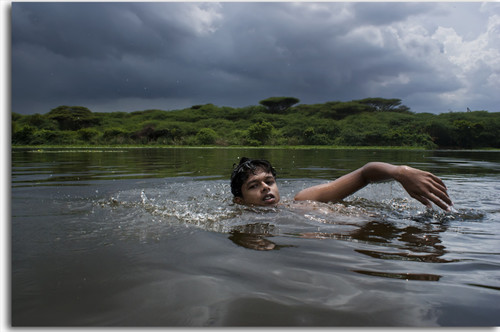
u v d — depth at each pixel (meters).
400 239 1.57
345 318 0.86
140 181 3.94
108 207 2.26
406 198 2.83
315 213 2.10
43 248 1.37
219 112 64.81
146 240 1.49
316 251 1.36
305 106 68.31
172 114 62.44
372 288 1.03
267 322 0.84
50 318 0.84
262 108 65.25
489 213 2.21
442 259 1.30
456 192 3.24
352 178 2.46
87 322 0.83
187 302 0.93
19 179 4.04
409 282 1.08
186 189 3.31
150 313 0.87
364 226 1.81
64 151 14.38
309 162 8.01
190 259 1.25
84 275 1.10
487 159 10.34
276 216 2.01
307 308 0.91
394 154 13.77
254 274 1.12
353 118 50.75
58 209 2.19
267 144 34.84
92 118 52.97
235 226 1.76
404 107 66.50
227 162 7.68
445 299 0.97
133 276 1.09
